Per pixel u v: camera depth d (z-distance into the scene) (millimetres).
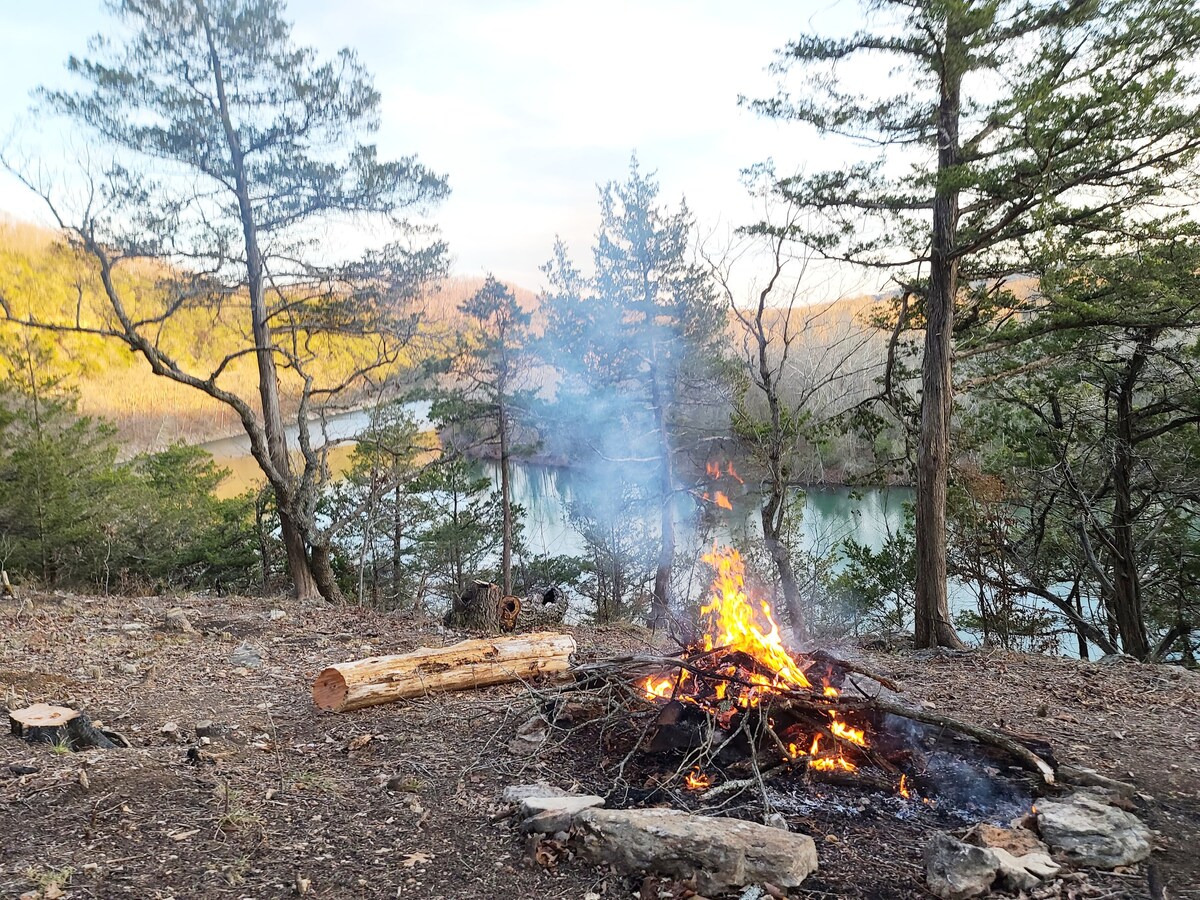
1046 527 18125
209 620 9766
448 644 8594
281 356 16156
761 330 13758
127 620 9469
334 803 4113
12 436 19047
